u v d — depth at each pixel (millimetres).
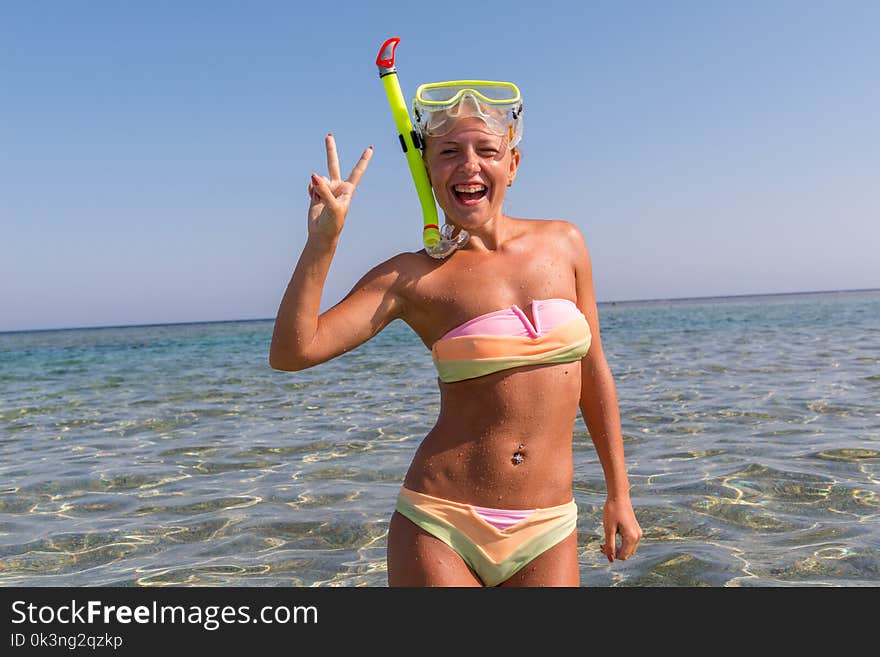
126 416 10281
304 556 4484
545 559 2607
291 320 2395
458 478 2549
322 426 8703
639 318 41938
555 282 2639
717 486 5477
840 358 13789
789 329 24328
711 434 7273
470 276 2578
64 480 6578
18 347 39406
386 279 2578
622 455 2949
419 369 15125
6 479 6680
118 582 4180
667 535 4555
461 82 2594
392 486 5926
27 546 4852
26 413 11094
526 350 2508
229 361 20672
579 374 2678
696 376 11844
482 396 2535
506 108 2598
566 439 2656
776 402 8984
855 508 4918
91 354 27906
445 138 2568
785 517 4789
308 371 15633
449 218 2639
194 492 6004
